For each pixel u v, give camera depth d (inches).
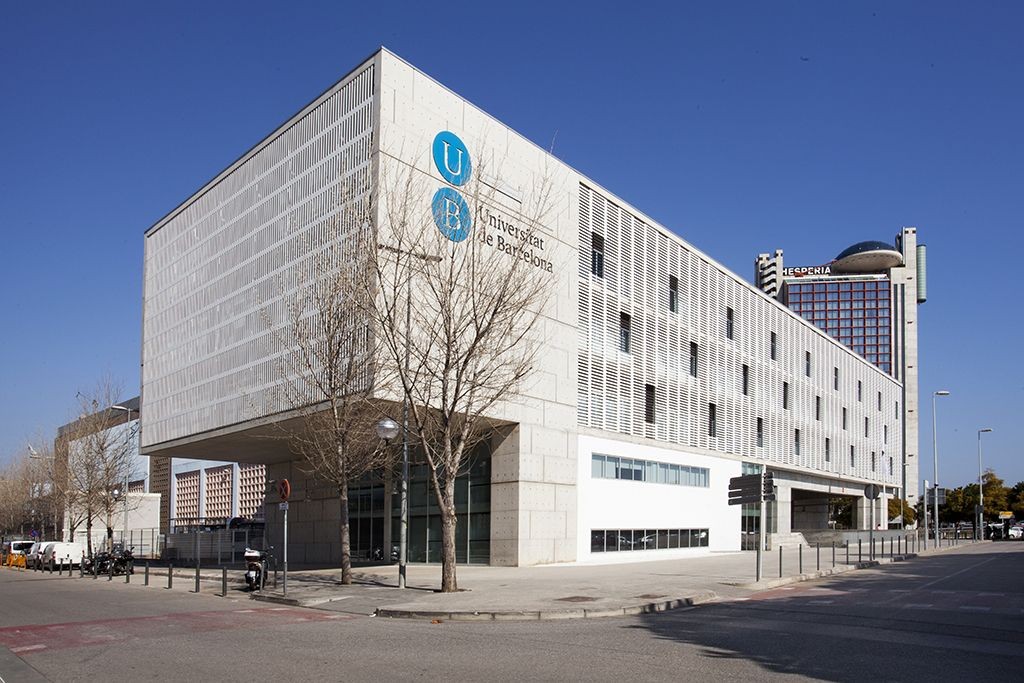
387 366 981.8
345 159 1239.5
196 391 1633.9
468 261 1038.4
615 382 1574.8
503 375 1037.8
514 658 461.1
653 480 1668.3
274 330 1355.8
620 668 428.8
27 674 436.8
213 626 633.0
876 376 3166.8
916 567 1311.5
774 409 2253.9
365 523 1599.4
